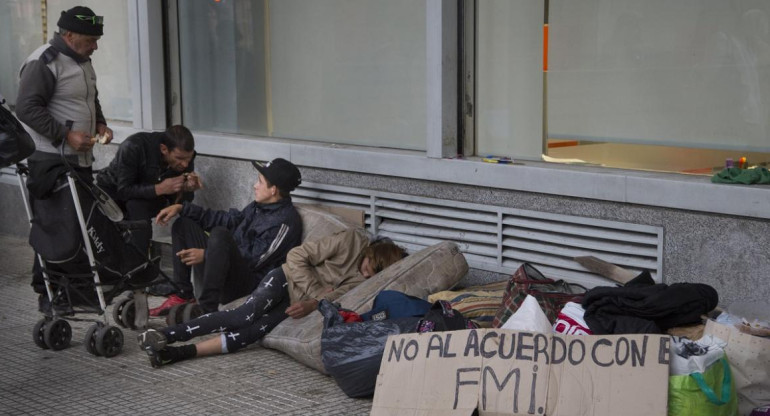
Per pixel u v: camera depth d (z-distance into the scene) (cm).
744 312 462
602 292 459
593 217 555
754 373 428
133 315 618
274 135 776
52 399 499
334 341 492
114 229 563
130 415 474
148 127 833
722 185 499
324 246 589
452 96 627
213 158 789
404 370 452
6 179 971
